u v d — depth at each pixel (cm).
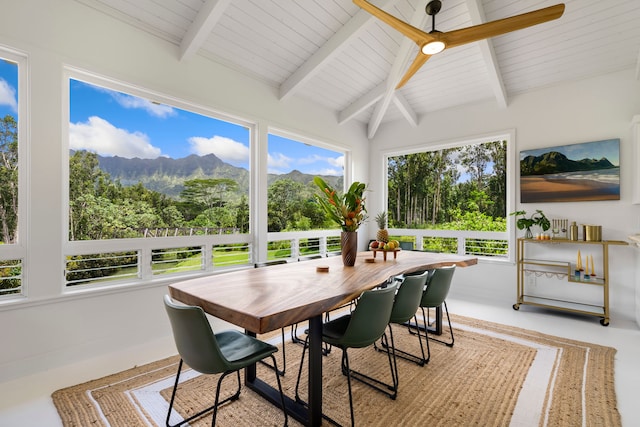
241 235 363
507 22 203
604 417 172
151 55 282
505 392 197
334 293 162
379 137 541
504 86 396
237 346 164
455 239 470
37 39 224
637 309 323
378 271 226
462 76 404
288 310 133
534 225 392
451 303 402
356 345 167
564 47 332
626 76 339
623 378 213
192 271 321
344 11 313
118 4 256
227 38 313
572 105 369
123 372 223
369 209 548
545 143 386
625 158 338
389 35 355
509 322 330
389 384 208
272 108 388
